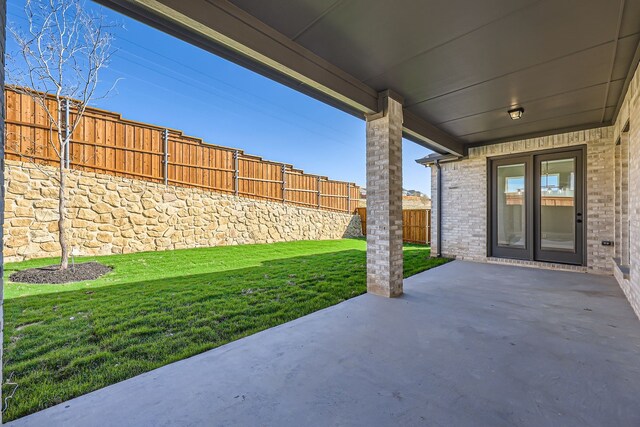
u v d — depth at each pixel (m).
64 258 5.60
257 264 6.82
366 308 3.68
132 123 8.16
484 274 5.65
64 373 2.23
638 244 3.30
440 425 1.66
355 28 2.85
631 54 3.23
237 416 1.75
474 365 2.30
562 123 5.60
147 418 1.74
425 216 11.97
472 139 6.77
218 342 2.74
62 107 6.96
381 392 1.97
